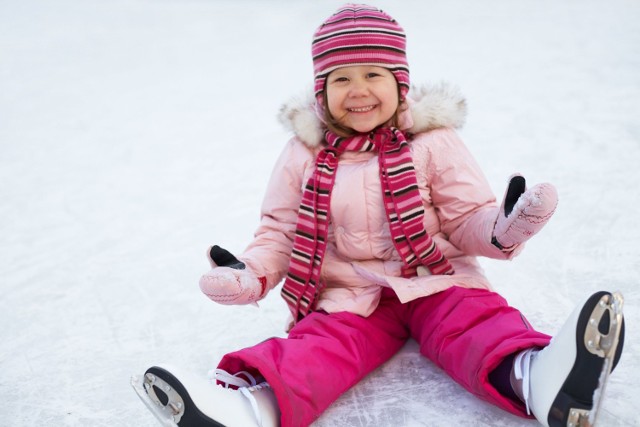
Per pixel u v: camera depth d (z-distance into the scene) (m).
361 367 1.72
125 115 5.39
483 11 8.14
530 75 5.01
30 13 10.80
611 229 2.52
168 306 2.38
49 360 2.11
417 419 1.62
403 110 1.90
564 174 3.10
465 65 5.58
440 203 1.90
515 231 1.56
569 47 5.71
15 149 4.74
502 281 2.25
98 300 2.49
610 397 1.60
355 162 1.88
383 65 1.81
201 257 2.76
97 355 2.11
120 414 1.78
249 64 6.82
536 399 1.40
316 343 1.66
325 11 9.35
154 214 3.33
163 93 5.99
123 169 4.11
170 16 10.00
